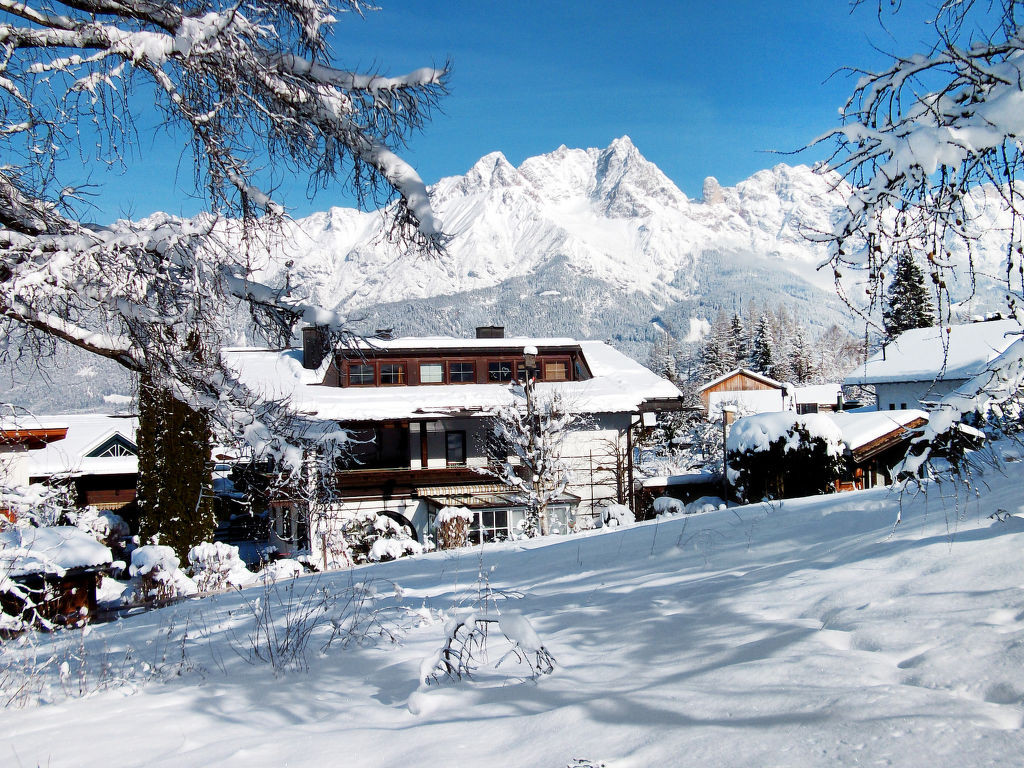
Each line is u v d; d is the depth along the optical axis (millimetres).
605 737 3348
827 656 3891
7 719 5332
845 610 4668
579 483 31609
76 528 16156
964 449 5254
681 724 3330
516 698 4230
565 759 3170
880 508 8125
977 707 2953
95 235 6934
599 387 33375
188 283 7527
